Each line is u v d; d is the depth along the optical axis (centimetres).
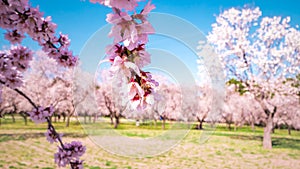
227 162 1082
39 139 1418
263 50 1208
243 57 1225
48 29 222
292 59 1194
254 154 1225
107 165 980
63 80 1608
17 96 1672
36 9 211
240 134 1812
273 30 1183
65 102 1791
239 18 1228
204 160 1099
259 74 1226
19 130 1739
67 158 258
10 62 272
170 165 1014
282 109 1441
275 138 1664
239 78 1239
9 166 924
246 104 1673
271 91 1228
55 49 261
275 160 1115
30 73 1566
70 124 2142
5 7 200
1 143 1282
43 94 1655
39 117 267
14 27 217
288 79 1268
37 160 1022
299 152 1253
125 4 87
